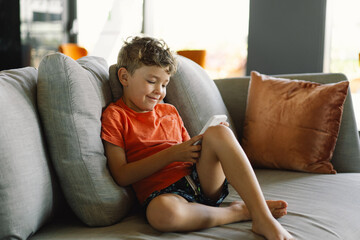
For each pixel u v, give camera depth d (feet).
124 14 17.20
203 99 6.04
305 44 12.62
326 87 6.26
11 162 3.29
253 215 3.76
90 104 4.11
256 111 6.54
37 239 3.62
